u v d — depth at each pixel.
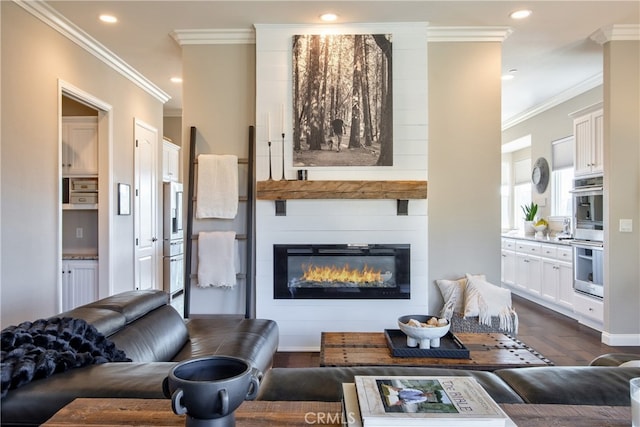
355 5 3.22
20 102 2.97
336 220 3.61
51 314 3.24
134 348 1.88
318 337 3.62
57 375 1.20
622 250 3.73
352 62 3.58
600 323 4.10
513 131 7.12
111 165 4.22
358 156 3.59
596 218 4.14
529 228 6.20
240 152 3.76
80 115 4.51
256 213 3.63
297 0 3.13
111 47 3.94
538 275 5.27
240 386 0.71
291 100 3.62
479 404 0.78
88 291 4.16
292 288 3.61
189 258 3.68
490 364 2.10
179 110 6.45
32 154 3.08
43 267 3.17
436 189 3.73
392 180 3.57
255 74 3.71
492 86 3.71
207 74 3.74
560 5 3.19
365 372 1.32
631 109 3.70
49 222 3.25
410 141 3.60
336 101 3.59
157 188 5.34
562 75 4.73
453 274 3.73
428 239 3.73
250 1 3.15
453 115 3.72
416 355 2.21
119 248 4.38
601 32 3.65
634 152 3.72
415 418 0.72
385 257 3.62
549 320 4.55
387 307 3.61
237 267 3.69
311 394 1.18
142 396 1.10
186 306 3.64
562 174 5.84
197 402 0.68
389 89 3.57
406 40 3.59
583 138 4.42
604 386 1.22
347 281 3.62
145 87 4.96
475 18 3.43
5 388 1.09
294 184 3.50
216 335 2.51
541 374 1.31
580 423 0.84
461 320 3.40
